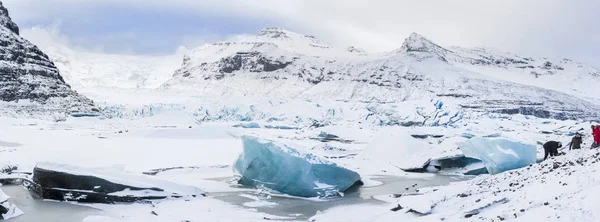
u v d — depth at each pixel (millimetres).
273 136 75188
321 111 133125
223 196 28609
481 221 16359
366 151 48969
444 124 110125
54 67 146500
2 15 148000
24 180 30109
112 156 41844
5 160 35250
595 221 12727
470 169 41344
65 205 24641
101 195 25484
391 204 25531
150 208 24391
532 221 14055
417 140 47812
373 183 34781
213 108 142000
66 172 25969
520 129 105125
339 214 23406
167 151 47812
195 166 38906
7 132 67375
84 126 90062
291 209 25312
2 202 21906
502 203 18375
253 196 28797
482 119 118375
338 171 30859
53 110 121125
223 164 40312
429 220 19141
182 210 24109
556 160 24406
